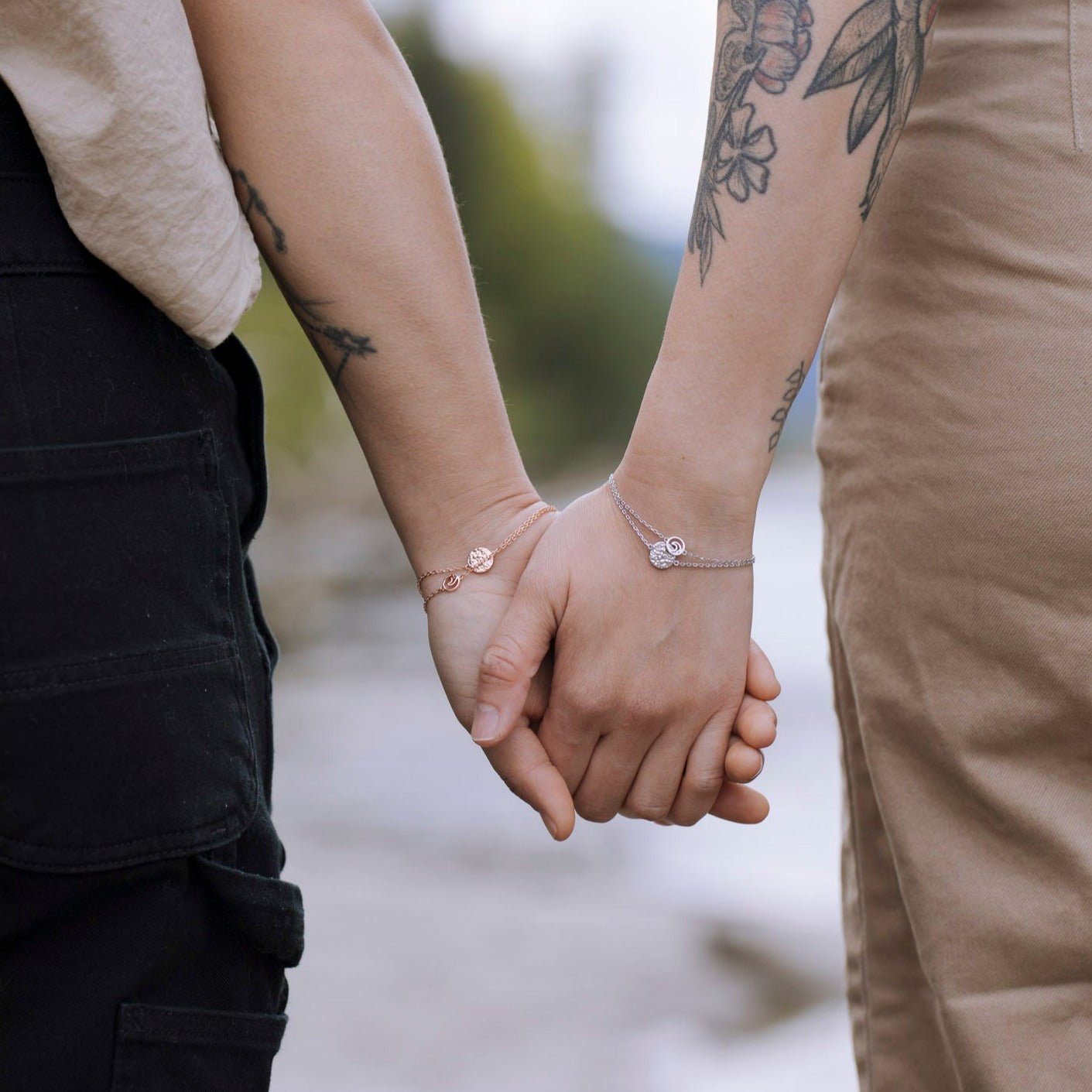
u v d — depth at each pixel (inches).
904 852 51.4
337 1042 104.7
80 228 37.3
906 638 50.6
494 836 167.2
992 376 46.9
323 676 281.9
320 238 46.5
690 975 122.5
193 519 39.1
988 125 46.7
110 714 36.3
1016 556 47.0
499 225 546.9
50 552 35.8
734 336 46.6
